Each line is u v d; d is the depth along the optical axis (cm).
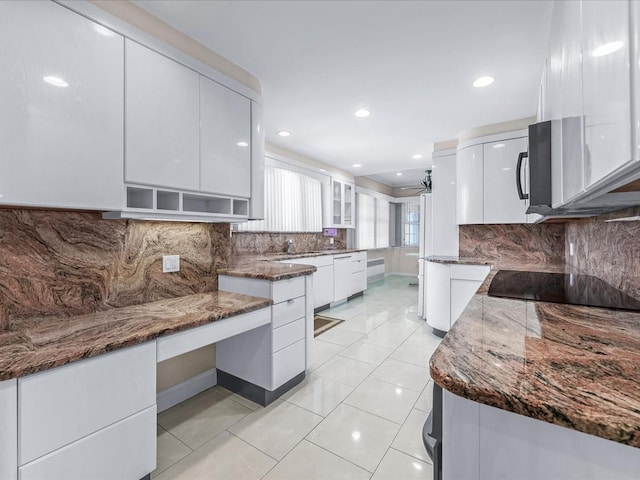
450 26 172
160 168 164
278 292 207
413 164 511
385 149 418
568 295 131
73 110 132
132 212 155
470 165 333
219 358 232
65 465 109
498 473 60
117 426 123
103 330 135
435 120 311
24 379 100
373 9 159
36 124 122
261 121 231
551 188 119
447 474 68
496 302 119
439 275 333
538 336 79
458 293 319
